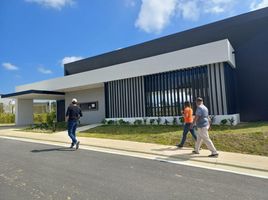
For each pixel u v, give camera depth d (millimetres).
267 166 6559
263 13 15352
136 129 14180
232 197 4535
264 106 15016
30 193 4812
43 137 13477
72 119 9820
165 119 15352
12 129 20250
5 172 6367
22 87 25953
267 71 15023
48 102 39656
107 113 18734
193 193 4754
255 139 9125
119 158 7922
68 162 7418
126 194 4719
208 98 14148
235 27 16297
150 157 8047
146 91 16828
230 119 13086
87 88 22906
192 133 9117
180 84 15312
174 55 15227
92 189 5012
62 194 4738
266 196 4578
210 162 7203
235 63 16031
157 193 4766
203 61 14086
